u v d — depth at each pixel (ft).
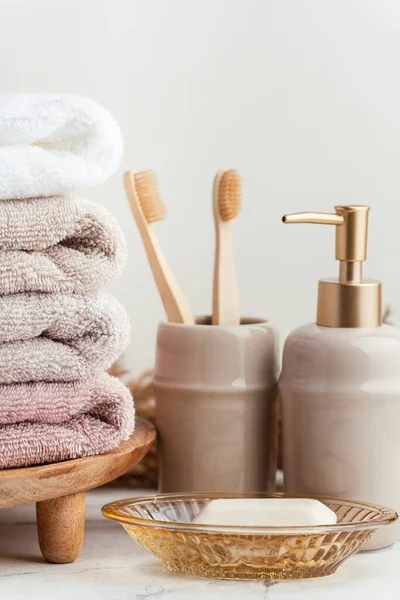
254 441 2.61
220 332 2.56
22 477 2.02
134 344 3.31
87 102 2.23
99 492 3.05
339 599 2.01
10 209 2.10
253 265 3.32
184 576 2.18
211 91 3.31
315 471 2.43
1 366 2.11
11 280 2.11
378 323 2.47
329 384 2.39
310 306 3.32
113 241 2.24
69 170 2.15
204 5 3.29
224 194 2.69
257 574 2.09
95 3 3.27
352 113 3.30
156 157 3.32
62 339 2.23
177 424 2.61
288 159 3.31
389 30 3.28
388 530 2.39
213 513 2.20
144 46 3.29
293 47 3.29
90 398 2.23
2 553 2.35
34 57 3.26
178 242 3.33
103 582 2.12
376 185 3.31
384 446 2.40
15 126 2.09
